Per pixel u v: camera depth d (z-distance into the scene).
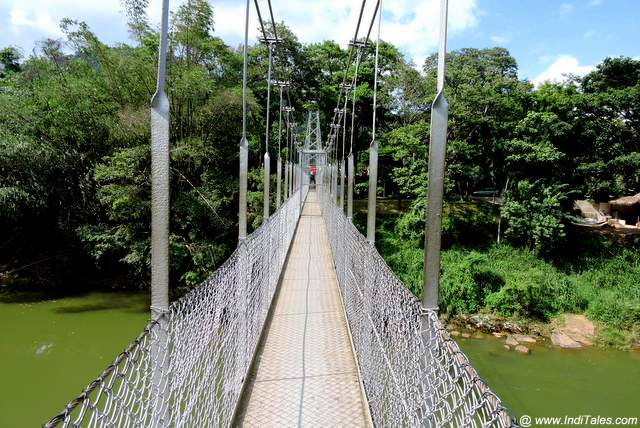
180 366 1.52
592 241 14.52
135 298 11.20
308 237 10.09
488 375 8.52
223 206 12.26
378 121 20.80
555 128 13.91
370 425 2.36
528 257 14.18
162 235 1.63
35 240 12.35
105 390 1.05
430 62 20.22
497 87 14.89
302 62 21.44
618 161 13.59
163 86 1.65
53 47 11.89
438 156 1.74
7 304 10.56
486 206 16.39
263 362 3.24
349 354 3.42
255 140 16.61
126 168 10.40
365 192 21.70
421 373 1.55
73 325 9.30
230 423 2.32
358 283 3.38
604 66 15.20
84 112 11.34
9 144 9.99
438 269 1.72
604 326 10.85
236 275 2.53
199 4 12.65
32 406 6.01
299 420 2.44
